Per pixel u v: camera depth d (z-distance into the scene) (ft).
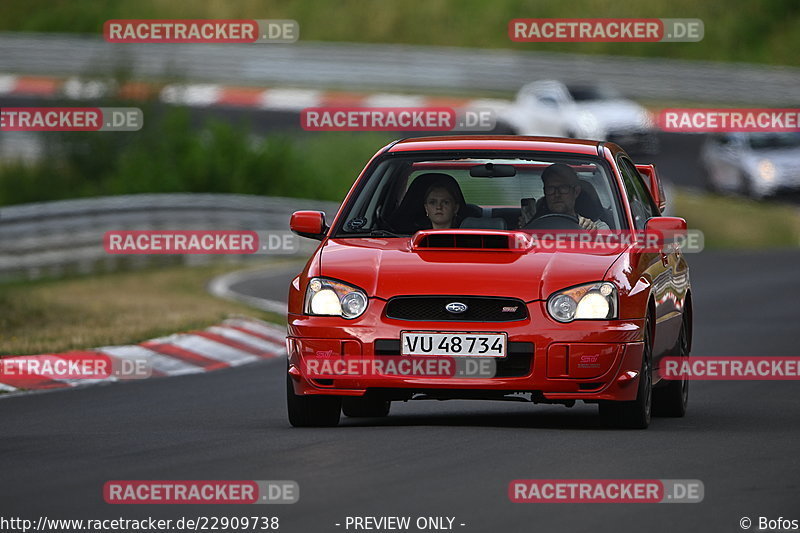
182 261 282.97
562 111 418.72
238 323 186.19
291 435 96.58
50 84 501.15
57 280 252.62
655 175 133.28
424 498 72.79
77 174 360.48
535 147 109.29
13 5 655.35
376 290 97.96
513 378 96.17
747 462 84.84
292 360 100.12
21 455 89.51
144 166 348.38
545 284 97.45
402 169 111.04
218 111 476.13
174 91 374.02
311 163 377.09
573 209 106.63
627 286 98.58
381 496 73.31
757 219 376.27
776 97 517.14
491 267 98.53
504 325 96.27
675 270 114.62
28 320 187.93
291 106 492.54
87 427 105.70
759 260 299.99
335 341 97.66
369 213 110.83
